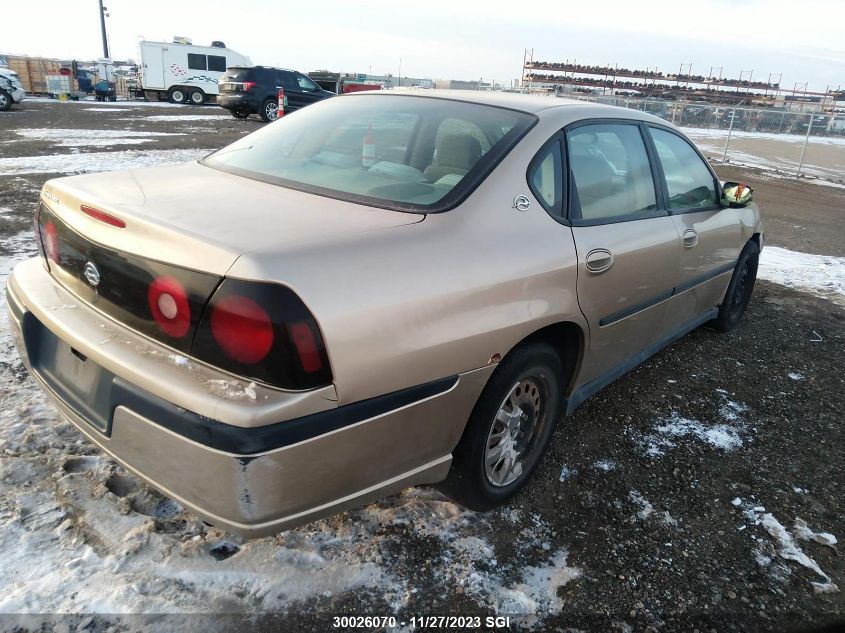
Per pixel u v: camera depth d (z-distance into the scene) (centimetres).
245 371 161
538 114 269
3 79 1998
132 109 2402
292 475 166
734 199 387
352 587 207
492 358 213
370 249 183
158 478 175
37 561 201
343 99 312
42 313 208
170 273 171
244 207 201
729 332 480
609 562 231
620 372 321
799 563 240
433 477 215
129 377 173
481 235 216
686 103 2619
